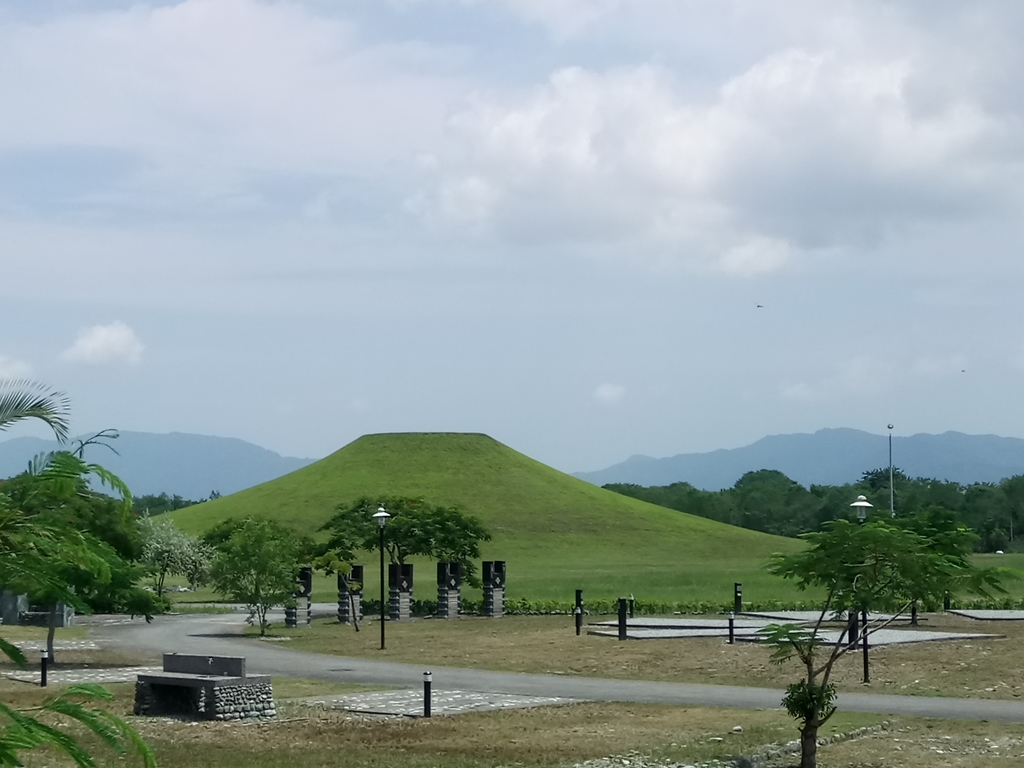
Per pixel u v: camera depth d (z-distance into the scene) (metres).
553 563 116.19
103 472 8.48
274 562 56.31
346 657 42.72
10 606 61.09
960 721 25.48
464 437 159.12
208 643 49.62
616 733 23.84
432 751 21.62
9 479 8.45
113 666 38.19
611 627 52.16
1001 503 182.88
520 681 34.09
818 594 78.44
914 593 19.75
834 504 195.62
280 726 24.83
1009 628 49.00
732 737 23.14
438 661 40.62
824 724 24.77
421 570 111.19
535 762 20.38
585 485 159.62
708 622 54.62
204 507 145.75
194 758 20.39
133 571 36.66
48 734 7.22
